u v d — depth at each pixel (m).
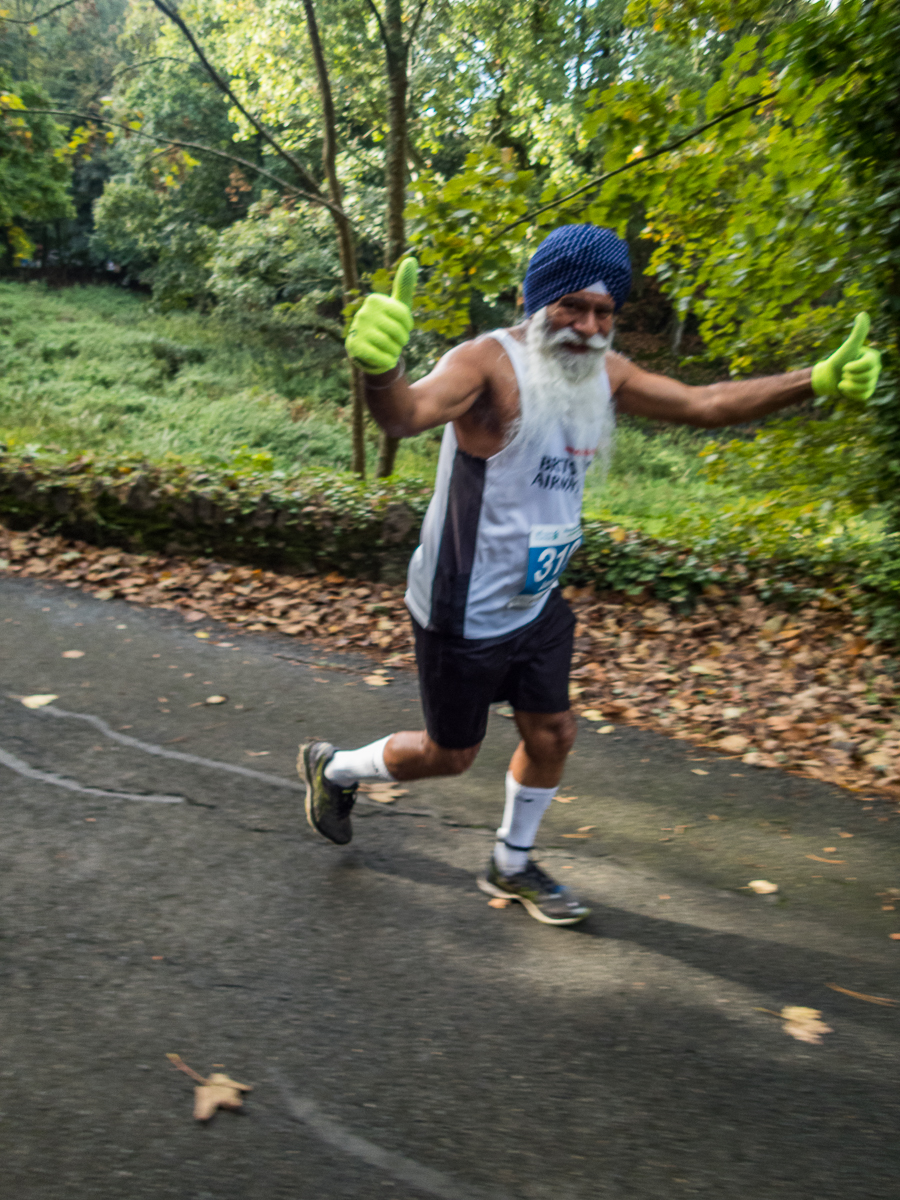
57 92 23.16
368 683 4.92
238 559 6.84
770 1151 1.90
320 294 18.97
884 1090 2.10
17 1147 1.77
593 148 14.10
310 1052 2.10
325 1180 1.75
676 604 6.30
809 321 6.32
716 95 5.54
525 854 2.84
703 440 19.11
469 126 16.72
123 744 3.84
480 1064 2.11
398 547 6.65
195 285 25.77
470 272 6.09
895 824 3.66
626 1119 1.97
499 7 13.85
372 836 3.24
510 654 2.50
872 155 5.36
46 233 35.06
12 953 2.38
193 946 2.49
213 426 17.95
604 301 2.19
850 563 6.39
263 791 3.52
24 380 19.25
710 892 3.04
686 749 4.35
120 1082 1.96
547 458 2.29
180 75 23.52
